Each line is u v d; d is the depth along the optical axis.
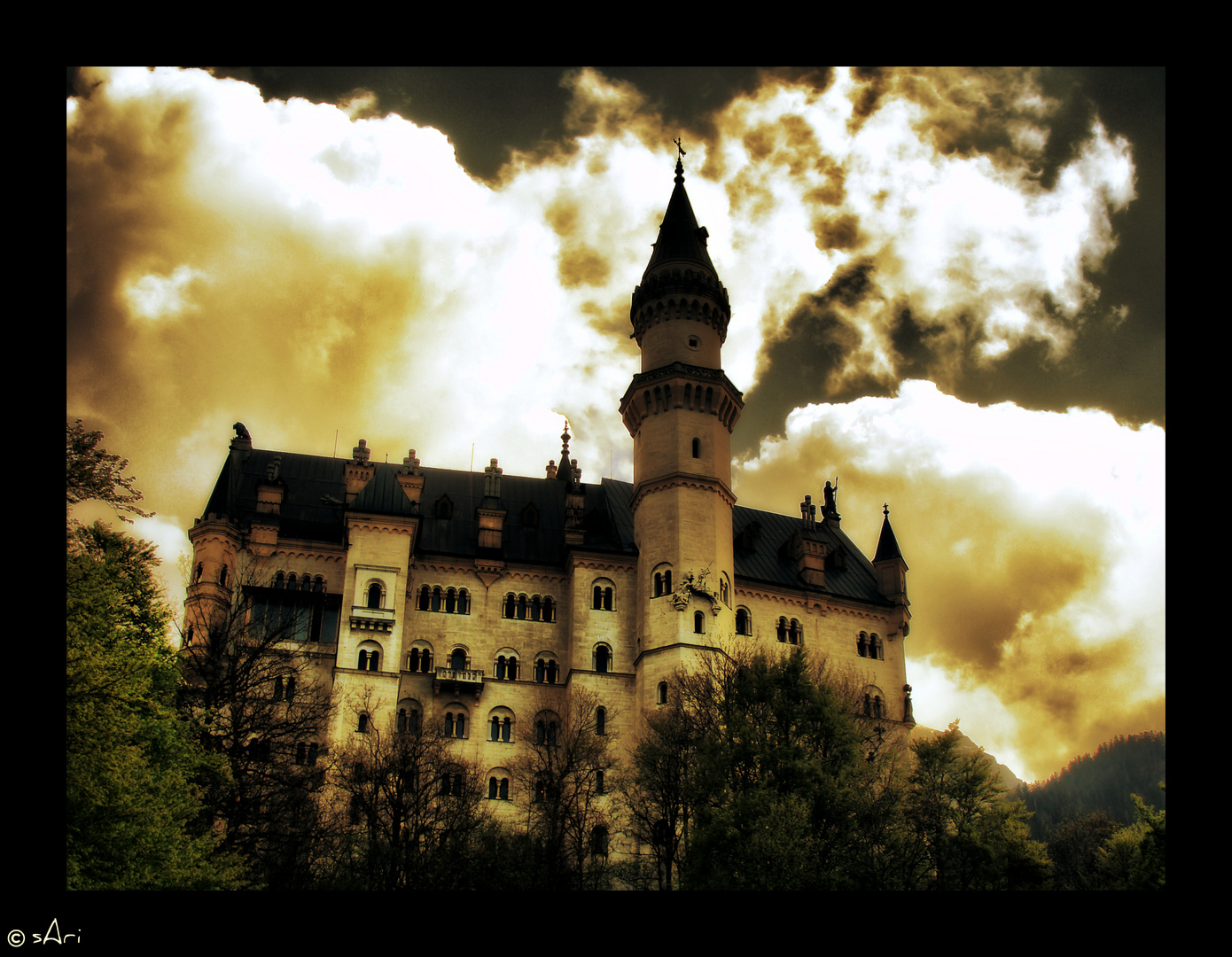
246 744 59.22
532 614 92.81
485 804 83.50
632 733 87.38
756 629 96.44
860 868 54.41
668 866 65.88
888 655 101.00
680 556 89.00
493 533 94.25
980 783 75.50
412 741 76.69
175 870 39.53
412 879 60.09
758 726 61.19
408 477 95.38
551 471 108.00
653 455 93.69
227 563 86.69
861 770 61.44
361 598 86.12
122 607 46.34
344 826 67.69
